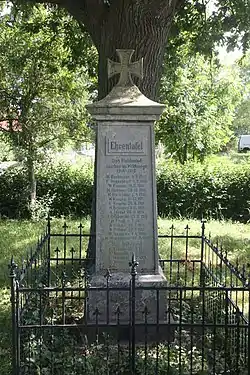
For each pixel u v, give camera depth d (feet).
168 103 52.03
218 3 32.37
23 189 46.55
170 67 38.47
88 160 61.62
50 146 46.09
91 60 36.40
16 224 43.06
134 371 14.60
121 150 17.39
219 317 18.02
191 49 36.68
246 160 59.67
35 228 40.91
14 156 47.73
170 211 47.42
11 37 42.11
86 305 15.69
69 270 26.40
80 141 46.52
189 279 25.27
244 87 67.62
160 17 23.52
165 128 54.75
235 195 46.88
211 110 59.36
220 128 63.93
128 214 17.57
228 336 16.87
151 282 17.22
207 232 39.22
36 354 15.20
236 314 15.31
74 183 47.96
